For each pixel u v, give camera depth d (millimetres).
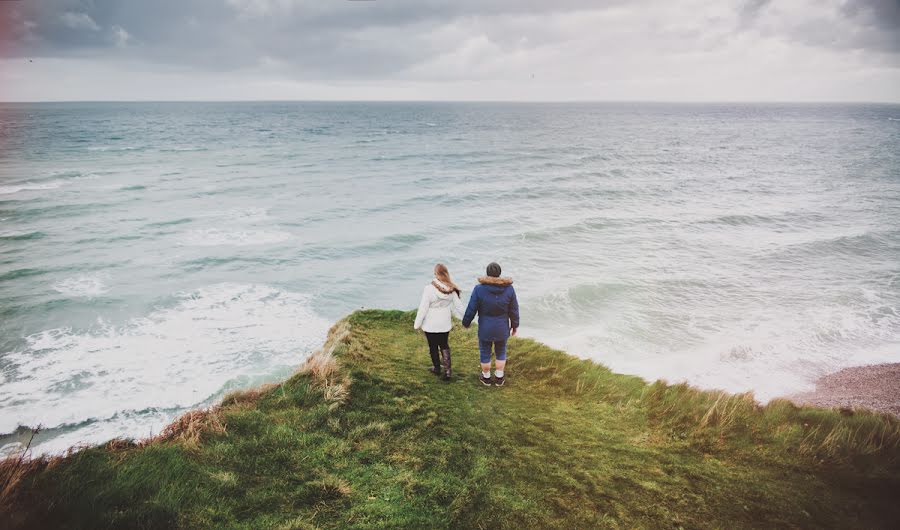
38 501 3705
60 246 26562
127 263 24125
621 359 15172
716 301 20250
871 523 4285
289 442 5172
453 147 86688
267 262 24812
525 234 30172
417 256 26156
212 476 4348
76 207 35406
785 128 152875
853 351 15977
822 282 22672
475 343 9102
